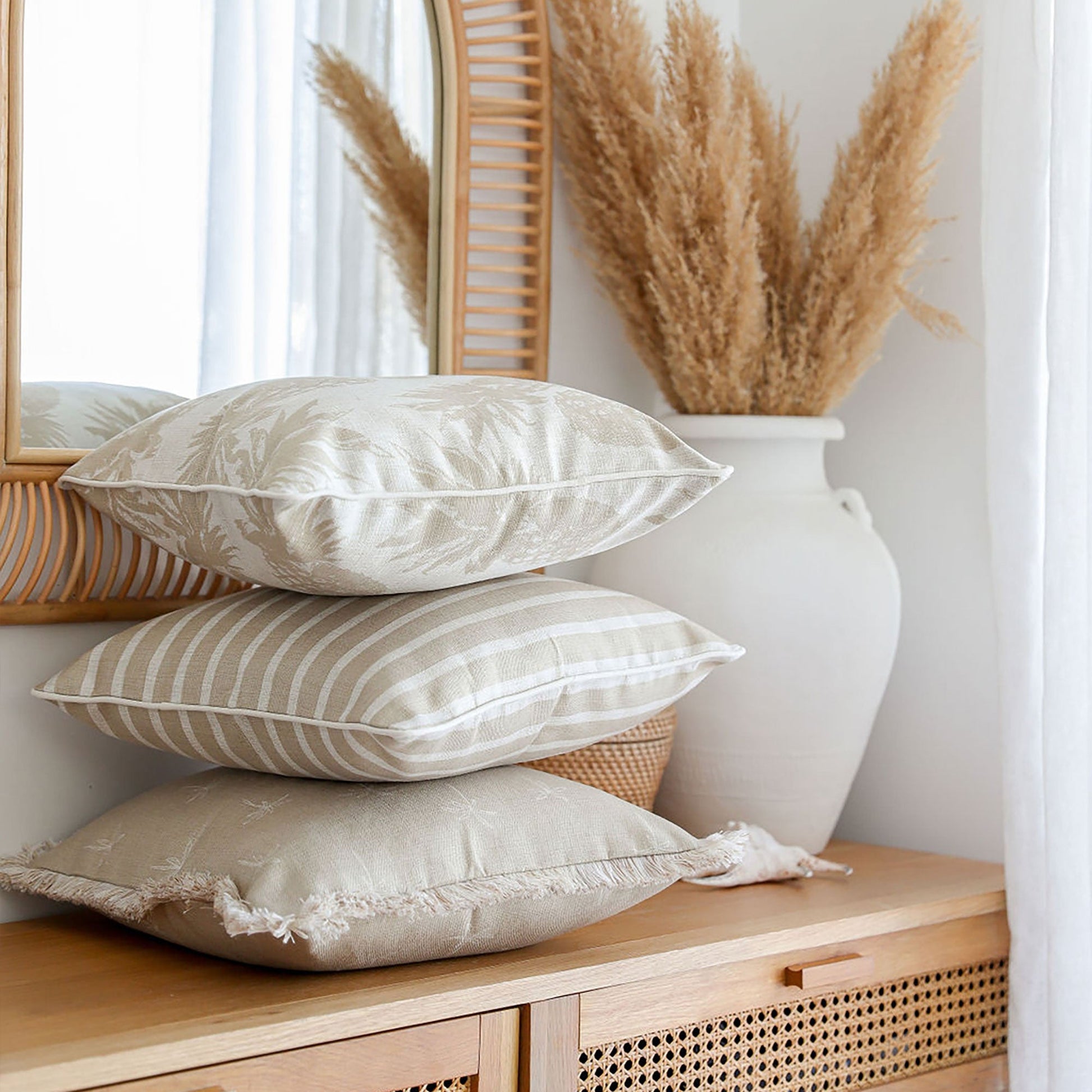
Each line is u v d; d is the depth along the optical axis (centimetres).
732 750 164
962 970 154
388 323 162
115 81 139
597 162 177
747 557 162
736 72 176
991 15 156
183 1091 97
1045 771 148
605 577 173
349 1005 106
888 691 190
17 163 131
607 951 124
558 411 123
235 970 115
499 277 177
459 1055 111
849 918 140
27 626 136
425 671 111
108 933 129
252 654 118
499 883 113
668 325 170
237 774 127
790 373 173
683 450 125
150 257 142
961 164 180
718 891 152
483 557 119
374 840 111
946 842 182
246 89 149
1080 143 146
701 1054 129
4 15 130
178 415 127
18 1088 90
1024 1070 152
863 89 191
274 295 151
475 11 172
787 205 178
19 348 133
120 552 139
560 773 154
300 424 111
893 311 169
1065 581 146
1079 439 146
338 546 108
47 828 138
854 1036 143
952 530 182
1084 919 145
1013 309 154
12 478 132
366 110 159
